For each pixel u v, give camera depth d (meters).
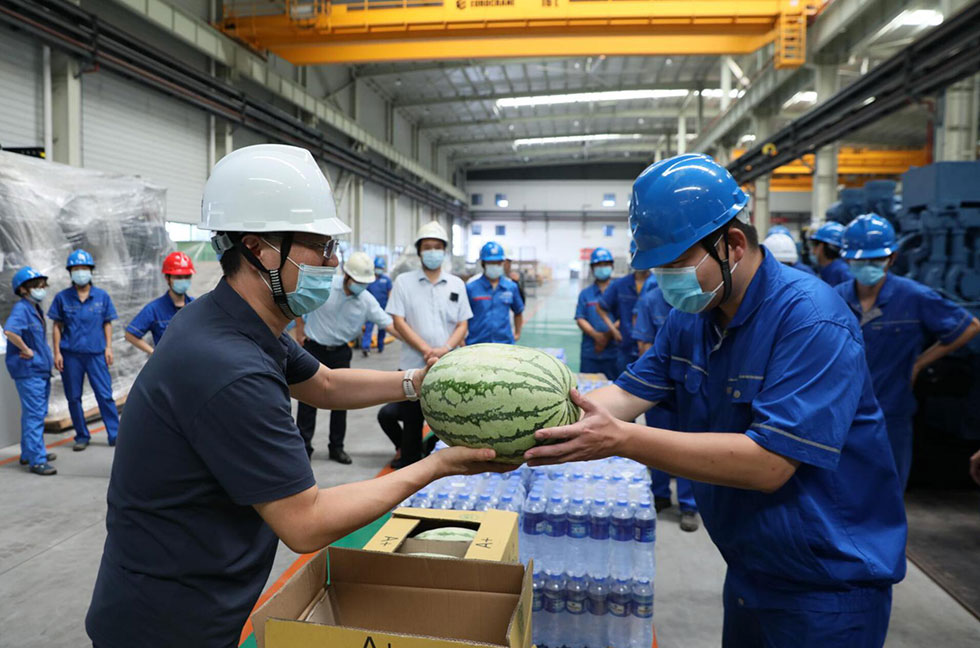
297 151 1.22
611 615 2.24
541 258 33.53
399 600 1.32
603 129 26.78
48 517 3.78
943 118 7.76
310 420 4.88
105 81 8.98
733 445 1.16
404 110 22.73
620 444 1.17
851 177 24.36
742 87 16.95
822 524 1.24
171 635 1.13
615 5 10.38
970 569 3.13
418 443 4.38
